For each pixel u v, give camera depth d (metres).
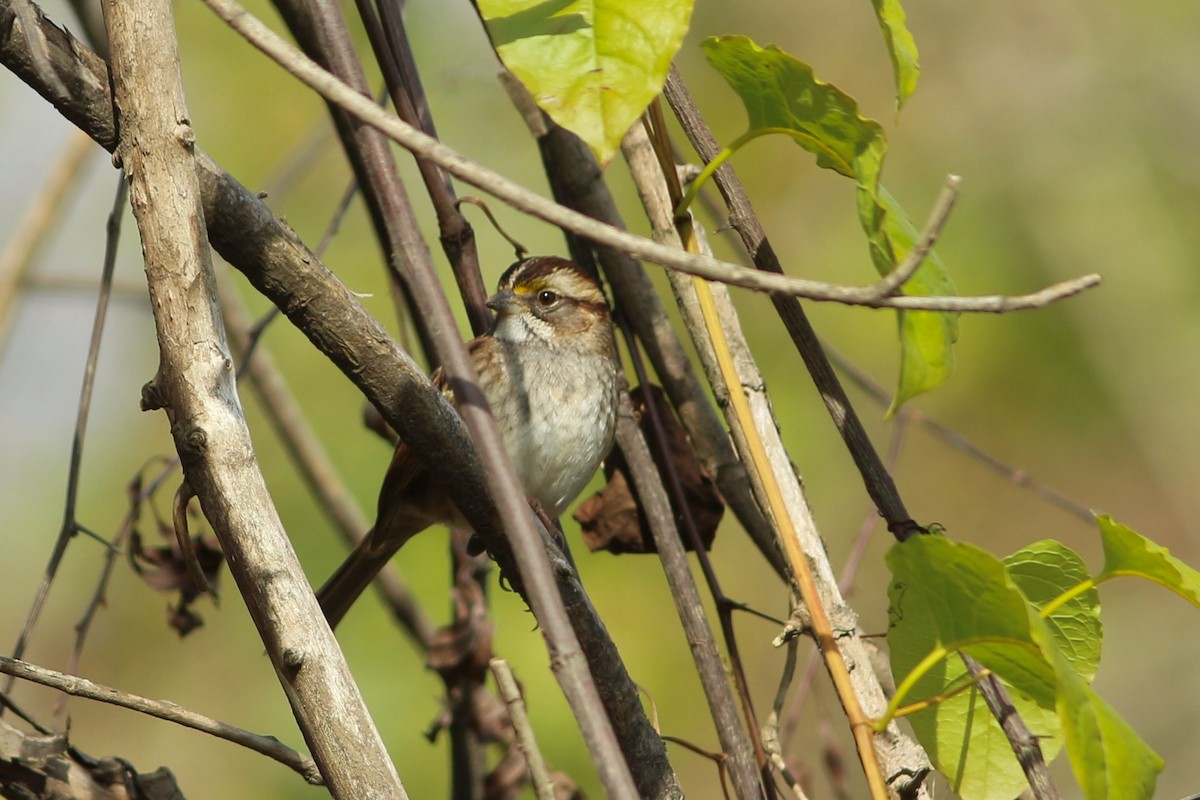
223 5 3.25
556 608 3.26
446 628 7.54
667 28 3.45
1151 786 3.44
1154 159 15.58
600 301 8.08
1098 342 15.12
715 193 8.54
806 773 6.82
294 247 4.32
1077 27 15.97
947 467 15.78
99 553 13.48
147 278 3.98
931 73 15.94
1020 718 4.33
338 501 8.70
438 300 3.59
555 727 10.22
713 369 5.52
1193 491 15.11
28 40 4.17
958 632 3.87
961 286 14.95
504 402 7.80
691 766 11.62
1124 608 15.60
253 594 3.92
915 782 4.95
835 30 15.76
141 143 3.95
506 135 12.76
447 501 7.43
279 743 4.76
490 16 3.53
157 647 12.95
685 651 11.95
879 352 13.32
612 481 7.00
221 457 3.92
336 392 11.76
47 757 5.11
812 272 13.92
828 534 13.13
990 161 15.58
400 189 3.74
